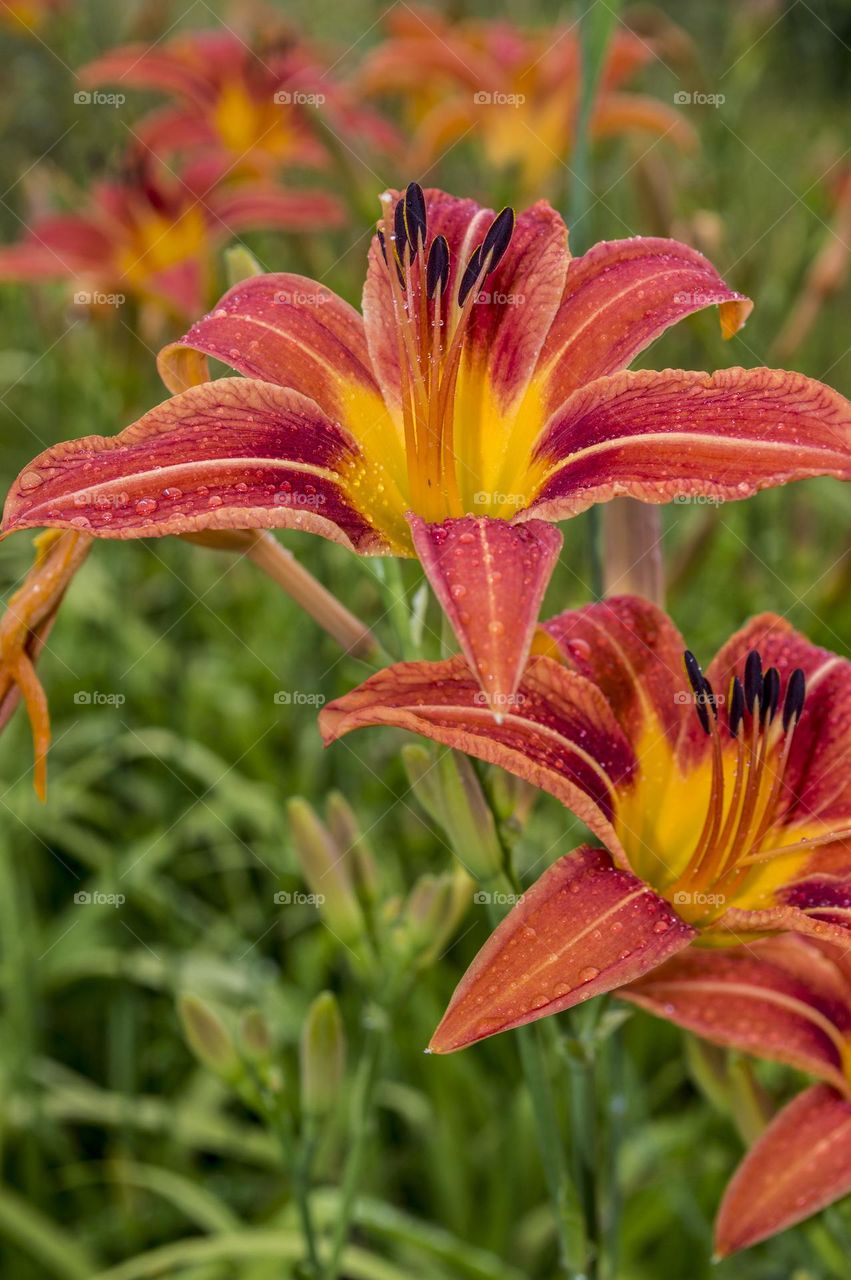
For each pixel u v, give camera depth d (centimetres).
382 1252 362
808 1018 203
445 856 414
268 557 206
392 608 210
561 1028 200
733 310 185
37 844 431
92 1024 421
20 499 151
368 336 191
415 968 239
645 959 151
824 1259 229
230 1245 289
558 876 160
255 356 184
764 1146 200
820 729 195
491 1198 349
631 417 163
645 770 190
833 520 455
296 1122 349
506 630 133
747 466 152
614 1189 227
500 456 189
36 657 187
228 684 483
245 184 436
